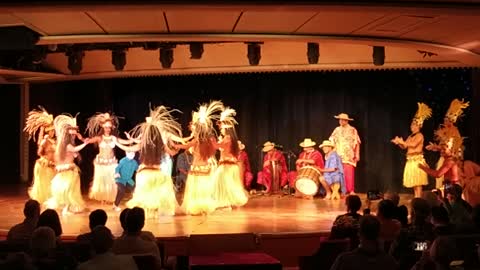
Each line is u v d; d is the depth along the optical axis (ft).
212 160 35.73
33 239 16.15
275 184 45.50
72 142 35.94
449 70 44.50
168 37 28.73
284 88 48.98
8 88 52.06
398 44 30.17
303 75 48.47
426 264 14.60
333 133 43.91
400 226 20.88
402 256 16.99
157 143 33.45
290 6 22.36
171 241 27.58
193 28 27.71
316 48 34.22
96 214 19.83
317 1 22.22
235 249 21.09
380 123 46.55
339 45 41.01
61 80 48.65
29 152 52.31
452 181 36.63
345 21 26.04
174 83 50.93
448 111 39.06
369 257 14.69
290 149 48.93
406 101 45.80
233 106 50.03
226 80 50.08
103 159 37.86
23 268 13.66
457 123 43.86
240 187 37.24
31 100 52.16
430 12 23.38
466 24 25.91
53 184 35.50
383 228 20.83
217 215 34.50
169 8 22.27
